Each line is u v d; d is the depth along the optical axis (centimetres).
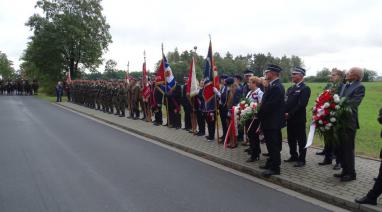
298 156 878
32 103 3161
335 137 691
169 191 667
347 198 600
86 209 571
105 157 951
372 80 5291
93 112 2256
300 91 830
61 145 1116
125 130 1491
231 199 626
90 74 5444
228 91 1116
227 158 909
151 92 1609
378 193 567
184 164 887
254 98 902
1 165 848
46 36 5056
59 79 5216
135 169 827
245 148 1045
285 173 762
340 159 743
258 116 781
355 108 714
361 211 570
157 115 1598
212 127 1184
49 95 4931
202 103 1209
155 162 903
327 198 623
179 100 1461
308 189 659
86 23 5262
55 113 2236
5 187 680
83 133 1385
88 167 839
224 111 1130
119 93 1997
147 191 666
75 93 3139
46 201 606
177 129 1449
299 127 829
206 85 1157
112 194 646
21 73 9131
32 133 1362
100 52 5381
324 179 716
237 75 1077
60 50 5116
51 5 5128
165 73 1504
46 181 721
